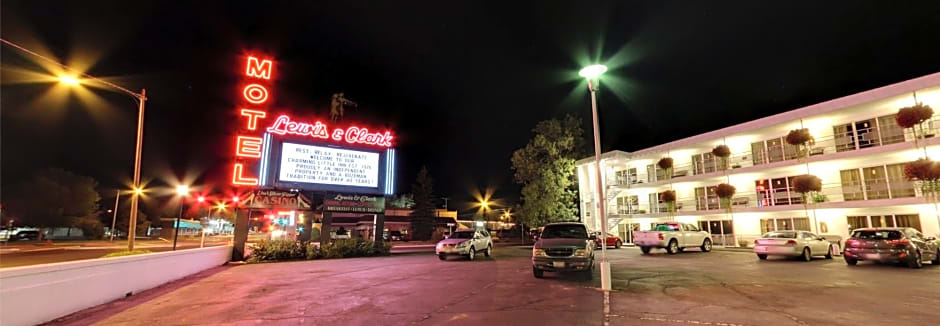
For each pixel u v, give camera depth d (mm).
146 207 62812
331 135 24219
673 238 22547
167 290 11086
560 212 32500
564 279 12586
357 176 24562
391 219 55000
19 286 6766
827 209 24281
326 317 7586
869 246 15148
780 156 27047
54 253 26609
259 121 22531
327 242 23359
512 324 6883
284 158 22625
